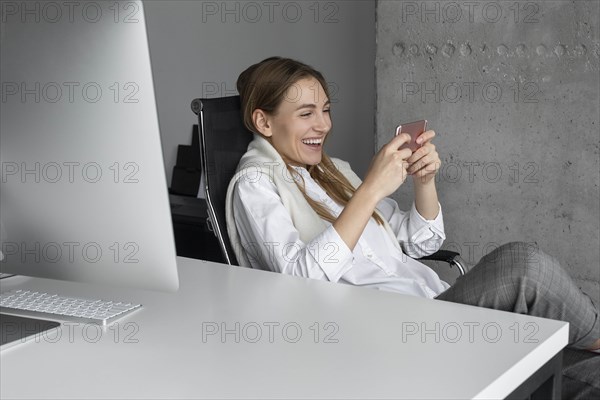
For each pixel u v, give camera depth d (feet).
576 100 10.09
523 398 3.61
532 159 10.51
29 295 4.43
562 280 5.18
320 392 3.22
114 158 3.77
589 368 5.24
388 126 11.39
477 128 10.79
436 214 7.67
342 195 7.54
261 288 4.69
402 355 3.61
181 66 15.93
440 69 10.89
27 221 4.01
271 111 7.09
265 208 6.49
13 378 3.39
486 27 10.53
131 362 3.55
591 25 9.84
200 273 5.04
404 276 7.29
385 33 11.22
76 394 3.22
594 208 10.17
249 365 3.50
